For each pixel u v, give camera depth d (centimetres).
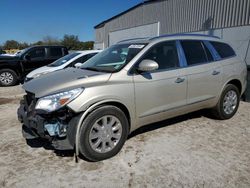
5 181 306
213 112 516
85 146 334
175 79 414
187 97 439
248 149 391
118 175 319
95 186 298
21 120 380
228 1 1412
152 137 432
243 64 543
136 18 2300
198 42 473
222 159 358
